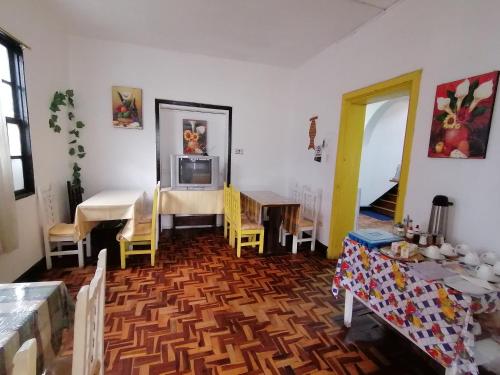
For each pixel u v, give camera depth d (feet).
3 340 2.64
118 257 9.98
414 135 7.00
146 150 12.29
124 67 11.53
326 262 10.25
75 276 8.43
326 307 7.28
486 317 4.37
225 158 13.85
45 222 8.55
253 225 10.59
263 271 9.32
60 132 10.18
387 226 15.94
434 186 6.49
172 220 13.43
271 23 9.11
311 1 7.69
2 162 6.34
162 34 10.37
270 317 6.77
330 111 10.79
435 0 6.42
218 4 8.07
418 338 4.55
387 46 7.93
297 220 10.70
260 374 5.06
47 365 3.42
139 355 5.39
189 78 12.40
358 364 5.40
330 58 10.75
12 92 7.68
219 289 8.03
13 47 7.41
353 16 8.38
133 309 6.89
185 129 13.21
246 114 13.51
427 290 4.40
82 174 11.64
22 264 7.74
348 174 10.47
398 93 8.50
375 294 5.47
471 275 4.56
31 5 8.03
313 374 5.11
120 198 9.81
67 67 10.71
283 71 13.75
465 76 5.79
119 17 9.11
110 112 11.62
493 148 5.28
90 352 2.97
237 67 13.02
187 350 5.57
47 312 3.43
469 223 5.73
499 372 4.40
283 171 14.56
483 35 5.44
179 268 9.32
